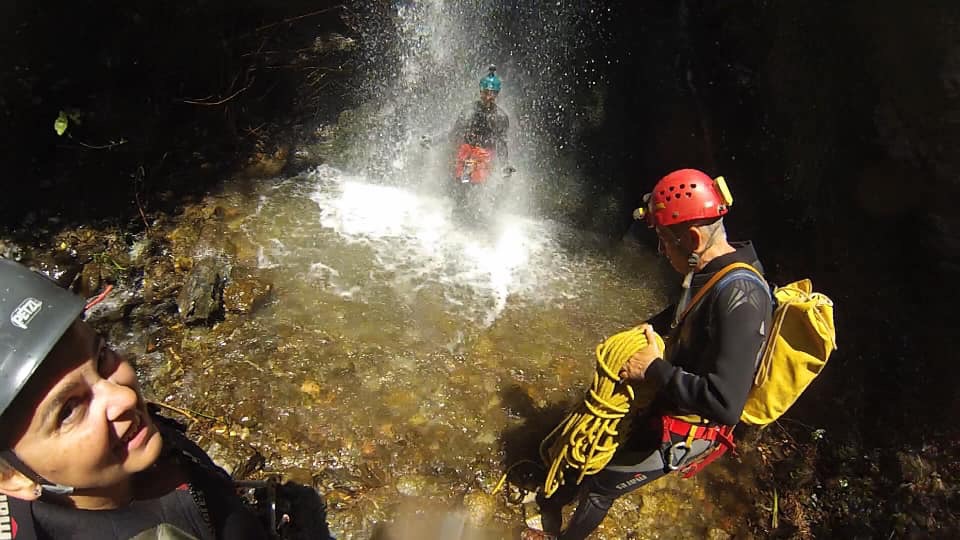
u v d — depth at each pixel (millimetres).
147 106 3947
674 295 3979
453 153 4402
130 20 3652
